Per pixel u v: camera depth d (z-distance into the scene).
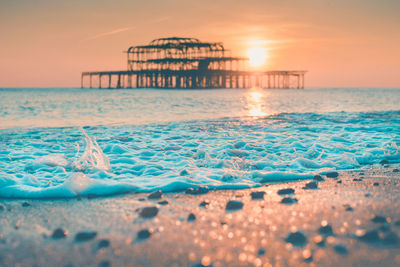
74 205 3.85
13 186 4.55
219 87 164.12
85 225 3.12
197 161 6.85
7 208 3.79
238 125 14.23
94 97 53.66
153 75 156.12
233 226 2.98
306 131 11.67
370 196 3.79
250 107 31.38
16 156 7.66
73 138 10.88
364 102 40.53
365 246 2.44
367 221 2.95
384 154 7.20
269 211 3.38
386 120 15.41
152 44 152.00
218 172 5.70
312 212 3.28
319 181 4.92
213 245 2.57
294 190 4.26
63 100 43.50
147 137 10.80
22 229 3.04
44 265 2.29
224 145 8.82
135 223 3.14
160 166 6.29
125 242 2.67
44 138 10.95
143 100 43.47
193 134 11.41
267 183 5.04
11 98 48.91
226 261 2.29
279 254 2.38
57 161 6.65
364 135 10.21
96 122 17.98
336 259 2.27
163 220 3.20
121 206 3.77
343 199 3.71
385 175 5.28
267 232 2.81
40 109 28.06
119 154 7.66
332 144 8.59
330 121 15.23
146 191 4.55
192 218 3.23
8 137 11.26
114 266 2.25
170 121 17.70
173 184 4.68
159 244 2.62
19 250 2.55
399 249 2.36
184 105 33.66
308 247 2.48
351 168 6.15
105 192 4.43
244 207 3.58
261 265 2.23
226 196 4.18
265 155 7.51
